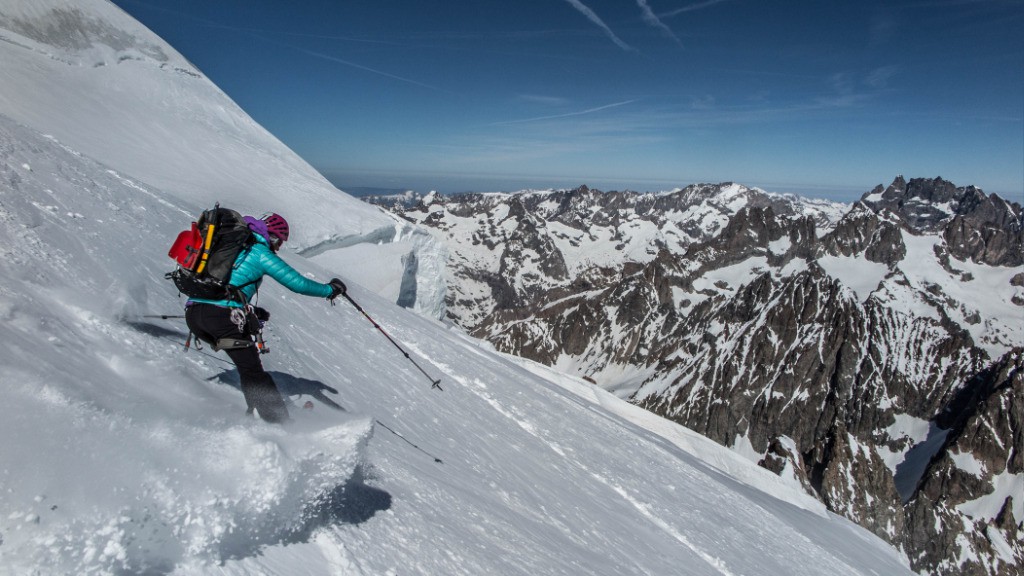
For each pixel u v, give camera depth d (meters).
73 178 10.30
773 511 28.84
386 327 17.05
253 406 5.23
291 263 18.28
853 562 27.08
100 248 7.63
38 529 2.62
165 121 34.72
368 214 40.38
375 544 4.82
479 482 8.89
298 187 37.69
